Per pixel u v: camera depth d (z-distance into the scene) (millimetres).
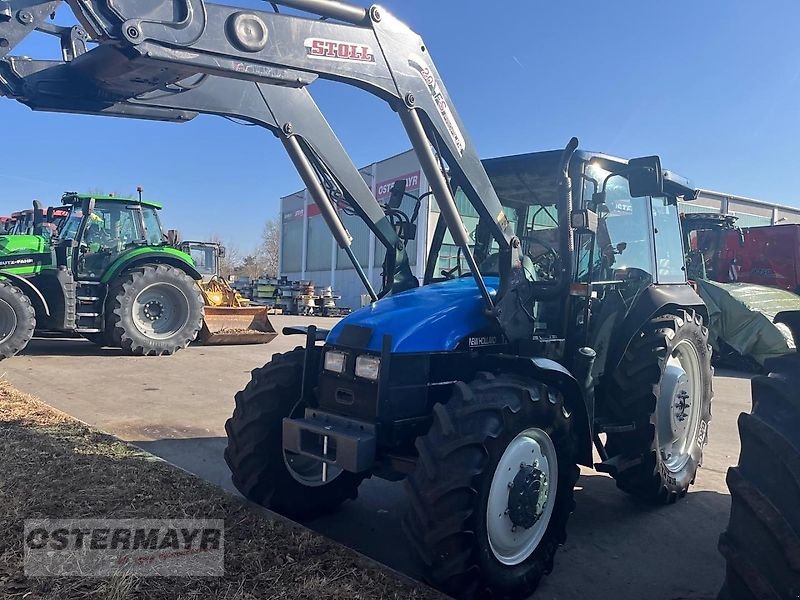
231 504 3422
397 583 2670
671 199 4668
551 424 2955
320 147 3588
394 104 2891
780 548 1963
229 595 2510
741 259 13039
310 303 22906
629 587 3002
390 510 3834
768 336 10188
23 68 2795
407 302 3395
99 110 2990
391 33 2822
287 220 35750
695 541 3553
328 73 2629
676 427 4199
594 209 3734
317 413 3166
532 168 3930
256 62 2461
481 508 2611
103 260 9531
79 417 5633
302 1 2572
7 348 8484
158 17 2258
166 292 9688
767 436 2062
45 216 10250
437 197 3031
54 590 2490
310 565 2785
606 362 3848
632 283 4168
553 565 3129
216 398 6641
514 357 3031
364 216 3795
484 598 2654
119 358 9141
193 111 3230
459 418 2674
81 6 2135
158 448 4828
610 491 4363
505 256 3295
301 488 3551
